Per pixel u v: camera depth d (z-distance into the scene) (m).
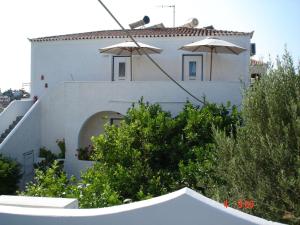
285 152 6.98
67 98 19.52
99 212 4.76
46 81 24.03
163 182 12.20
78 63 23.48
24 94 37.06
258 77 8.62
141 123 13.91
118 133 12.88
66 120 19.59
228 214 4.44
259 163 7.38
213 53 21.58
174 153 13.28
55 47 23.84
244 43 21.34
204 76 21.73
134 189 11.41
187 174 11.62
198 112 14.13
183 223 4.52
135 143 13.32
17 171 17.56
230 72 21.56
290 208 6.92
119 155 12.23
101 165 12.03
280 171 6.88
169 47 21.98
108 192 8.13
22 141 20.16
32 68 24.25
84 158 19.39
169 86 17.64
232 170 7.76
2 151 18.83
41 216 4.77
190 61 21.89
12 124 21.80
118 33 24.06
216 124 13.57
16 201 5.57
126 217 4.64
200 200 4.51
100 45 23.06
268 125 7.50
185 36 21.66
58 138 21.30
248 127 7.90
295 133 7.13
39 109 21.42
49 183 9.07
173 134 13.95
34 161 20.73
